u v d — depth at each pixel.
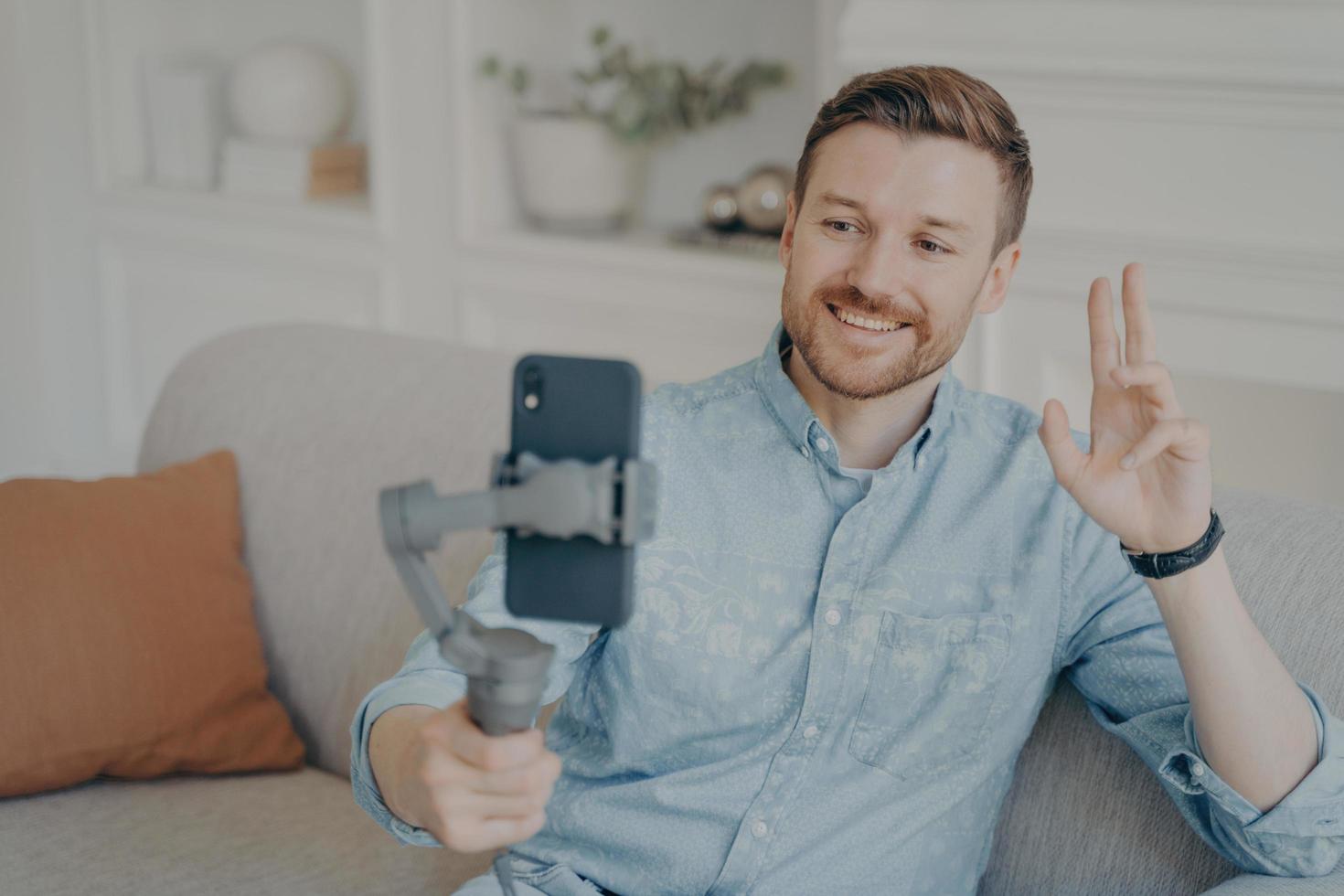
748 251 2.81
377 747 1.00
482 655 0.75
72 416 3.85
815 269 1.15
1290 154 1.98
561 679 1.17
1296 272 1.99
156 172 3.62
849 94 1.15
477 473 1.60
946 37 2.18
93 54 3.51
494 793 0.81
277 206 3.31
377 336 1.85
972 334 2.30
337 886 1.42
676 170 3.13
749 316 2.75
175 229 3.51
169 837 1.48
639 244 2.92
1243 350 2.07
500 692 0.75
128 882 1.39
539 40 3.14
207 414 1.83
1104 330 1.05
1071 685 1.31
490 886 1.23
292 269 3.36
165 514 1.66
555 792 1.25
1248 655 1.08
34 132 3.65
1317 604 1.21
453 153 3.04
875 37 2.24
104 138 3.56
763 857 1.16
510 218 3.18
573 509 0.69
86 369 3.79
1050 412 1.05
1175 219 2.08
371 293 3.26
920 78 1.13
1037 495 1.23
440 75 3.02
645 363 2.92
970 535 1.20
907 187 1.12
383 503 0.71
